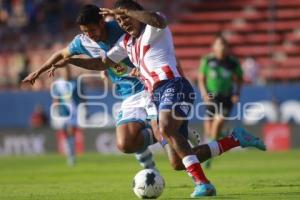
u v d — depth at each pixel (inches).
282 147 3097.9
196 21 4045.3
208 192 1096.2
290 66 3737.7
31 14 4003.4
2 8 4077.3
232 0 4094.5
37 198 1191.6
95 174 1882.4
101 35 1237.1
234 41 3922.2
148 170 1127.0
